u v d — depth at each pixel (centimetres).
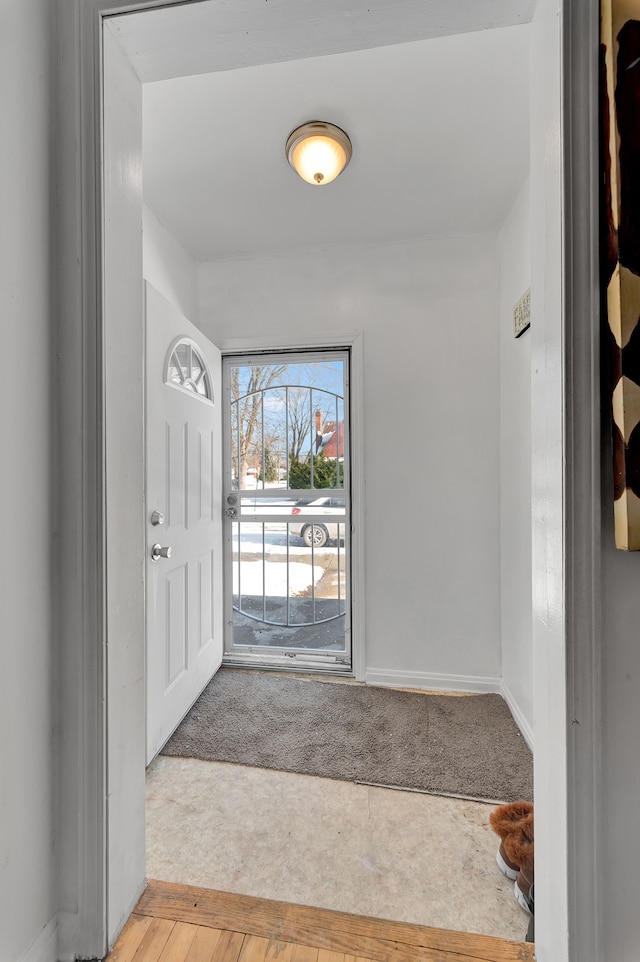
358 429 230
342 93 137
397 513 227
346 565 241
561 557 67
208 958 78
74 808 79
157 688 166
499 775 156
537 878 77
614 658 66
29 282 73
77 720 79
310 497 246
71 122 78
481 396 219
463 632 221
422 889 114
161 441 171
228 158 166
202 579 213
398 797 146
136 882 88
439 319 223
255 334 240
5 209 68
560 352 67
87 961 78
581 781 65
